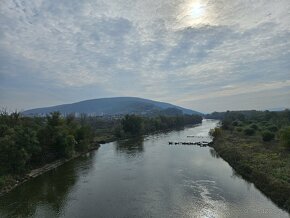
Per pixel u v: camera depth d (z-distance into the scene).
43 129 79.62
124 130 148.50
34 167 71.12
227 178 57.16
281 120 133.12
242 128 125.88
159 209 41.25
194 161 75.88
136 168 68.19
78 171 67.75
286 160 59.25
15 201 46.97
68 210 42.25
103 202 45.03
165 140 128.12
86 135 102.25
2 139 61.56
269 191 45.25
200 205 42.31
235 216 37.97
